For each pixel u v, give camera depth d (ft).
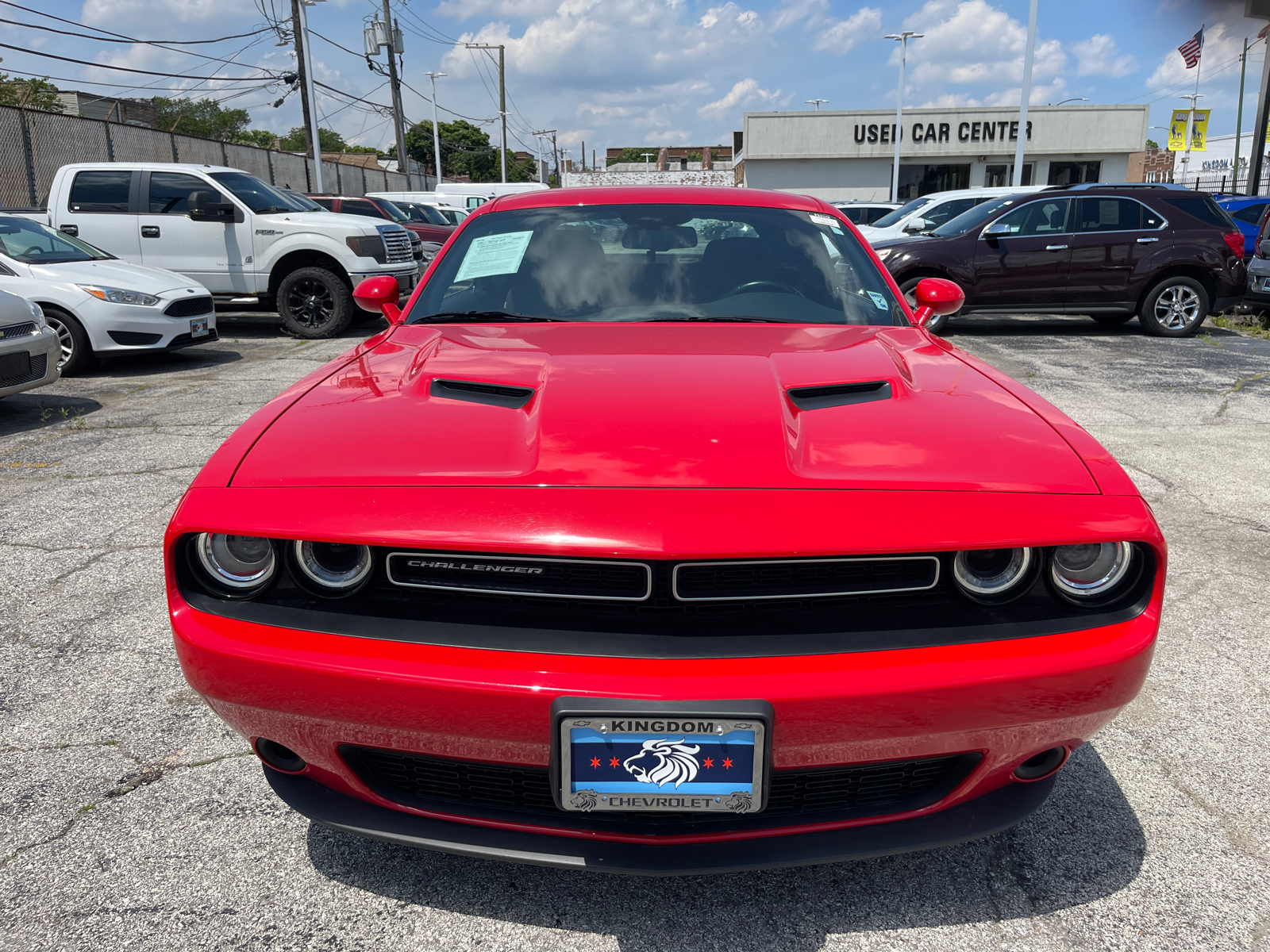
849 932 5.64
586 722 4.61
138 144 65.46
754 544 4.68
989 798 5.56
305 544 4.99
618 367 6.50
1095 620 5.08
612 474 5.04
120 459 16.44
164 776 7.20
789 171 132.57
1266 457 16.74
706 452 5.22
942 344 7.91
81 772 7.24
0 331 18.71
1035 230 32.42
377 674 4.75
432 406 6.00
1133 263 32.53
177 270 33.88
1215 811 6.86
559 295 8.66
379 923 5.69
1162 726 8.07
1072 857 6.34
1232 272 32.78
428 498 4.97
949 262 32.30
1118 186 32.89
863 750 4.87
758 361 6.72
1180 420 19.63
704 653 4.69
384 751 5.30
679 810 4.80
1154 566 5.16
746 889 6.00
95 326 24.91
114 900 5.85
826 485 5.03
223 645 4.97
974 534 4.85
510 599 4.95
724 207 9.79
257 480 5.21
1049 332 34.81
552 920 5.72
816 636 4.81
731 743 4.64
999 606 5.05
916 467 5.24
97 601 10.41
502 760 4.90
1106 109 126.52
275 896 5.90
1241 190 147.02
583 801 4.79
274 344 32.78
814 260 9.20
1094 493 5.19
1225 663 9.21
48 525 12.91
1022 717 4.93
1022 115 78.59
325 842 6.44
